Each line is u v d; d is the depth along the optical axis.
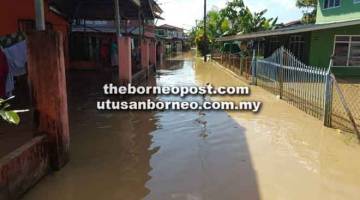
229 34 37.84
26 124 8.12
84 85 14.46
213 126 8.59
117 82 13.33
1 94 8.35
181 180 5.44
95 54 21.83
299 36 20.53
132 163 6.08
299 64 11.05
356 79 17.58
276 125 8.65
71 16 17.98
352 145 7.06
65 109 5.81
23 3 12.29
